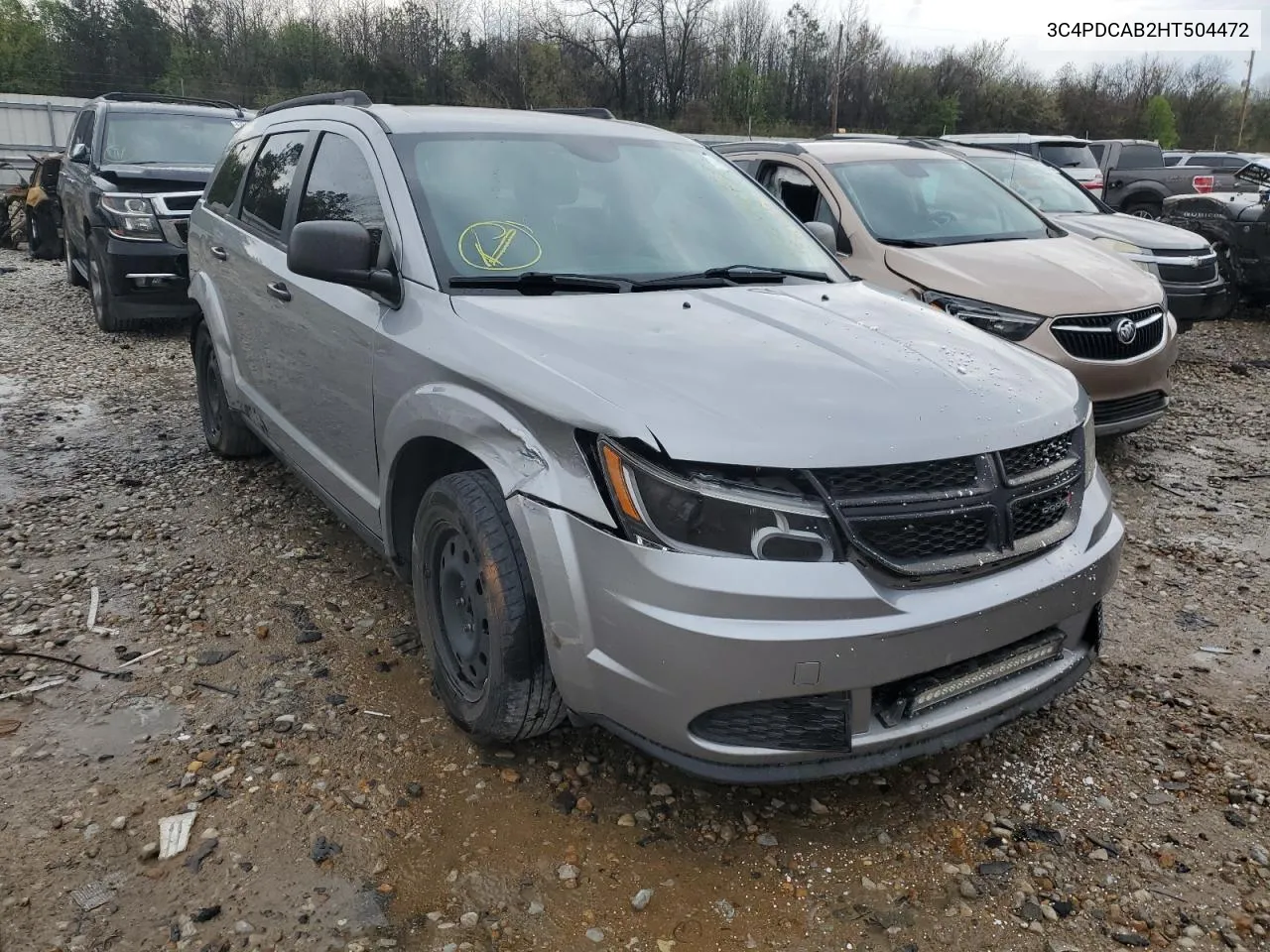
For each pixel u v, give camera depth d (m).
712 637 2.33
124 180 9.08
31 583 4.11
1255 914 2.53
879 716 2.54
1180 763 3.16
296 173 4.27
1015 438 2.67
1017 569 2.67
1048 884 2.62
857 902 2.53
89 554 4.41
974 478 2.58
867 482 2.46
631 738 2.58
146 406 6.89
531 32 53.00
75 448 5.90
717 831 2.77
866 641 2.38
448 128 3.77
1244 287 11.17
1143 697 3.55
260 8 50.97
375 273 3.24
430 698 3.35
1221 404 7.88
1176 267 8.63
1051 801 2.95
